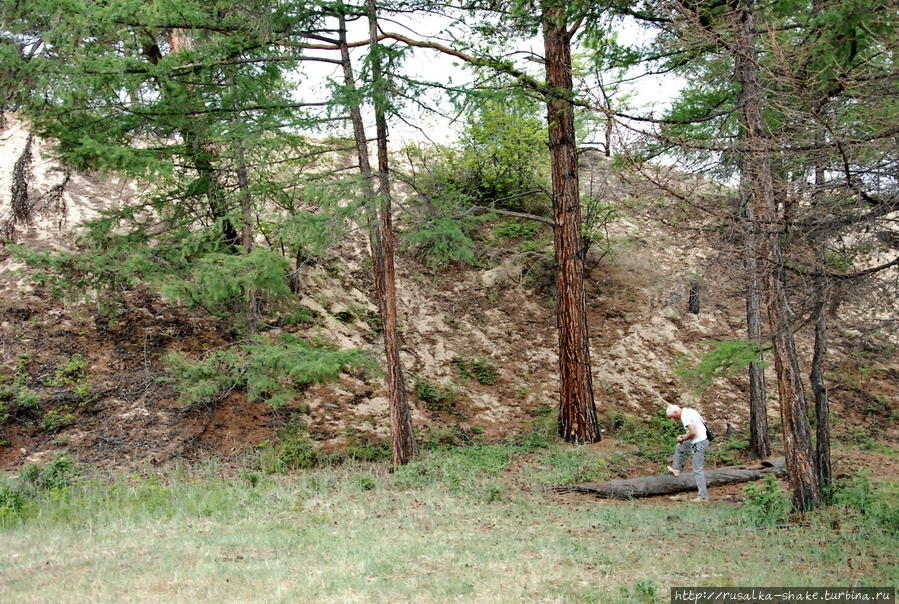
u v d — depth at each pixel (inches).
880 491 429.4
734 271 333.4
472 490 453.7
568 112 568.1
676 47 359.3
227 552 302.5
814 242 298.0
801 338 780.0
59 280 553.9
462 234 510.6
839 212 291.7
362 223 526.3
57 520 358.3
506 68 486.6
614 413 644.1
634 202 723.4
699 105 467.5
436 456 529.0
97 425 513.0
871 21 287.7
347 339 681.6
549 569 274.8
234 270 479.5
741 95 342.3
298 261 698.2
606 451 557.6
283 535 332.8
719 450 583.2
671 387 703.1
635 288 823.1
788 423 375.6
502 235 856.9
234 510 388.8
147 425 522.6
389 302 514.9
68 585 247.6
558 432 596.4
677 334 770.8
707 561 289.6
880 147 271.3
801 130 304.5
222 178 559.2
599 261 838.5
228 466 498.0
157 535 334.6
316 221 462.6
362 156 494.9
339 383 628.7
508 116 762.2
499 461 529.7
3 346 549.3
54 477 428.8
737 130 414.6
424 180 804.6
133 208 535.5
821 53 320.8
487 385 680.4
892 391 730.2
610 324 776.9
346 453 539.5
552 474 496.7
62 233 677.9
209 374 519.2
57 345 564.1
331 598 233.8
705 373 434.3
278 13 452.1
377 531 345.4
